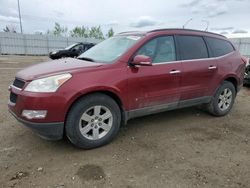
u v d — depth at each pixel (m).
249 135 4.47
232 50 5.59
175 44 4.52
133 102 3.99
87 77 3.51
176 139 4.18
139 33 4.43
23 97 3.29
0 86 8.04
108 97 3.74
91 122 3.66
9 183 2.86
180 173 3.14
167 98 4.38
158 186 2.87
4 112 5.28
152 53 4.18
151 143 3.99
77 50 17.55
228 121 5.21
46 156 3.50
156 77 4.12
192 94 4.75
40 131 3.35
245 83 8.99
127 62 3.88
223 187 2.88
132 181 2.95
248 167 3.34
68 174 3.06
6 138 4.02
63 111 3.36
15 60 20.34
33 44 32.19
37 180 2.93
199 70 4.73
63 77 3.37
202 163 3.40
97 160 3.42
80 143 3.60
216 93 5.22
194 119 5.25
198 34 4.97
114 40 4.69
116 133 3.95
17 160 3.37
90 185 2.86
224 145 4.01
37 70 3.65
